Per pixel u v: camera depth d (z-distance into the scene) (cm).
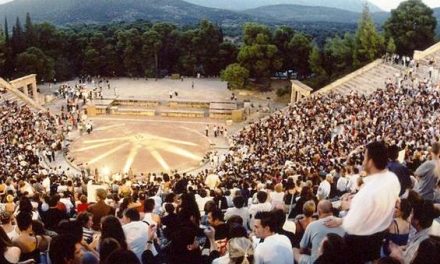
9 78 9662
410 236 925
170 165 5431
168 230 1168
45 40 10569
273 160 4012
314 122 5409
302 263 870
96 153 5756
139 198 1869
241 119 7675
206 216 1409
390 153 1101
